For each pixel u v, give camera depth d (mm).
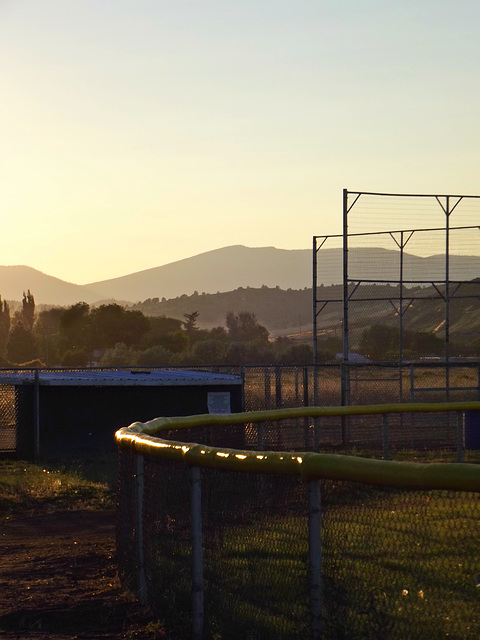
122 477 7812
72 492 13695
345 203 23594
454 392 29312
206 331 147250
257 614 5336
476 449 19391
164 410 21203
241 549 5523
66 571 8242
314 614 4840
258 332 162250
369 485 4555
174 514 6355
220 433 12180
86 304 113250
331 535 4832
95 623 6383
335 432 19828
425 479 4160
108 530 10852
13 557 9062
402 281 24656
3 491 13820
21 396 20953
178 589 6270
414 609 4320
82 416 20578
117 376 22312
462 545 4262
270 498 5293
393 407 17109
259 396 28484
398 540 4500
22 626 6293
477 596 4074
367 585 4586
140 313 111750
